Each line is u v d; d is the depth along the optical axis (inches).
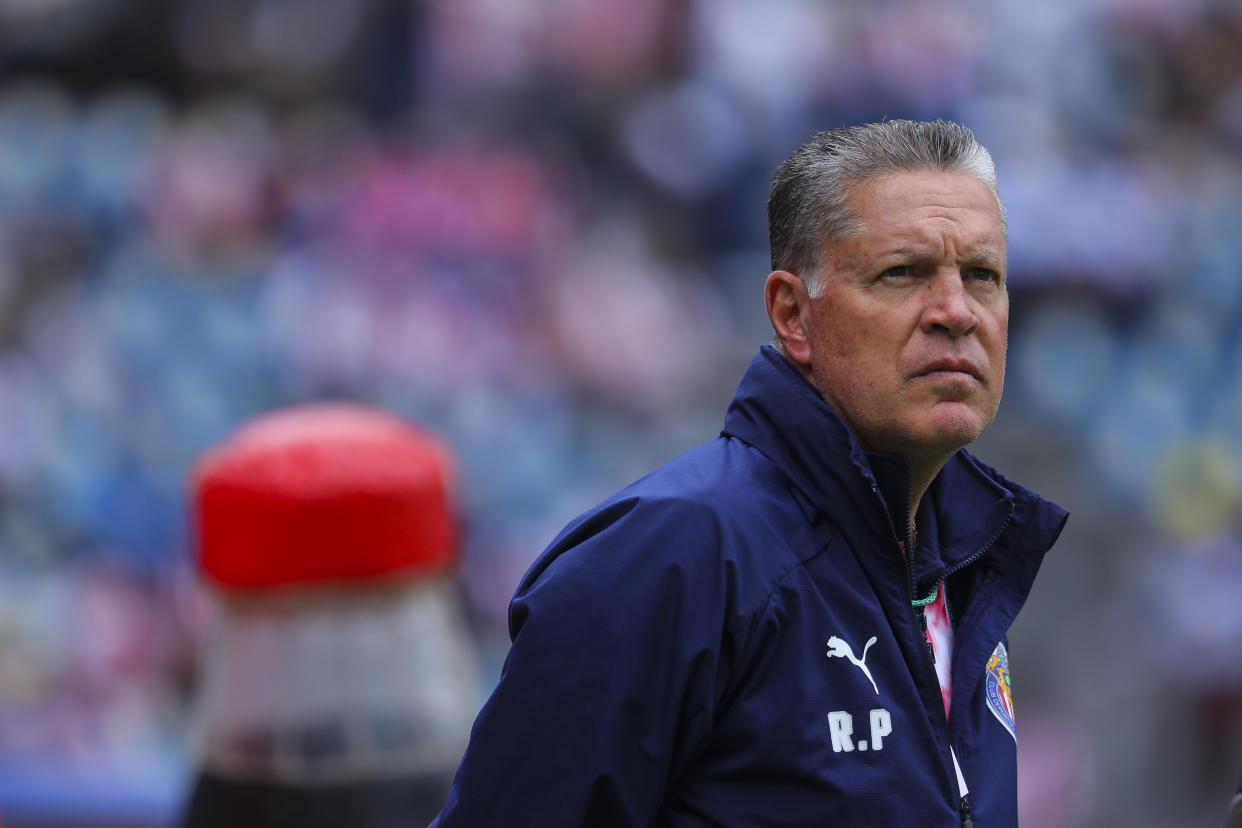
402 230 1445.6
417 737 327.6
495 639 1213.7
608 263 1460.4
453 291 1408.7
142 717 1091.3
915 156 253.4
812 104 1562.5
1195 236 1525.6
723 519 241.4
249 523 324.2
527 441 1318.9
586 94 1552.7
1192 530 1293.1
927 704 246.7
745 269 1477.6
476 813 237.8
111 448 1286.9
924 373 247.4
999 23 1628.9
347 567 324.8
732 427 260.2
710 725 235.6
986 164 258.8
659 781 234.8
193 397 1327.5
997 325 255.4
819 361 256.5
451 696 339.6
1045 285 1460.4
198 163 1487.5
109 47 1612.9
